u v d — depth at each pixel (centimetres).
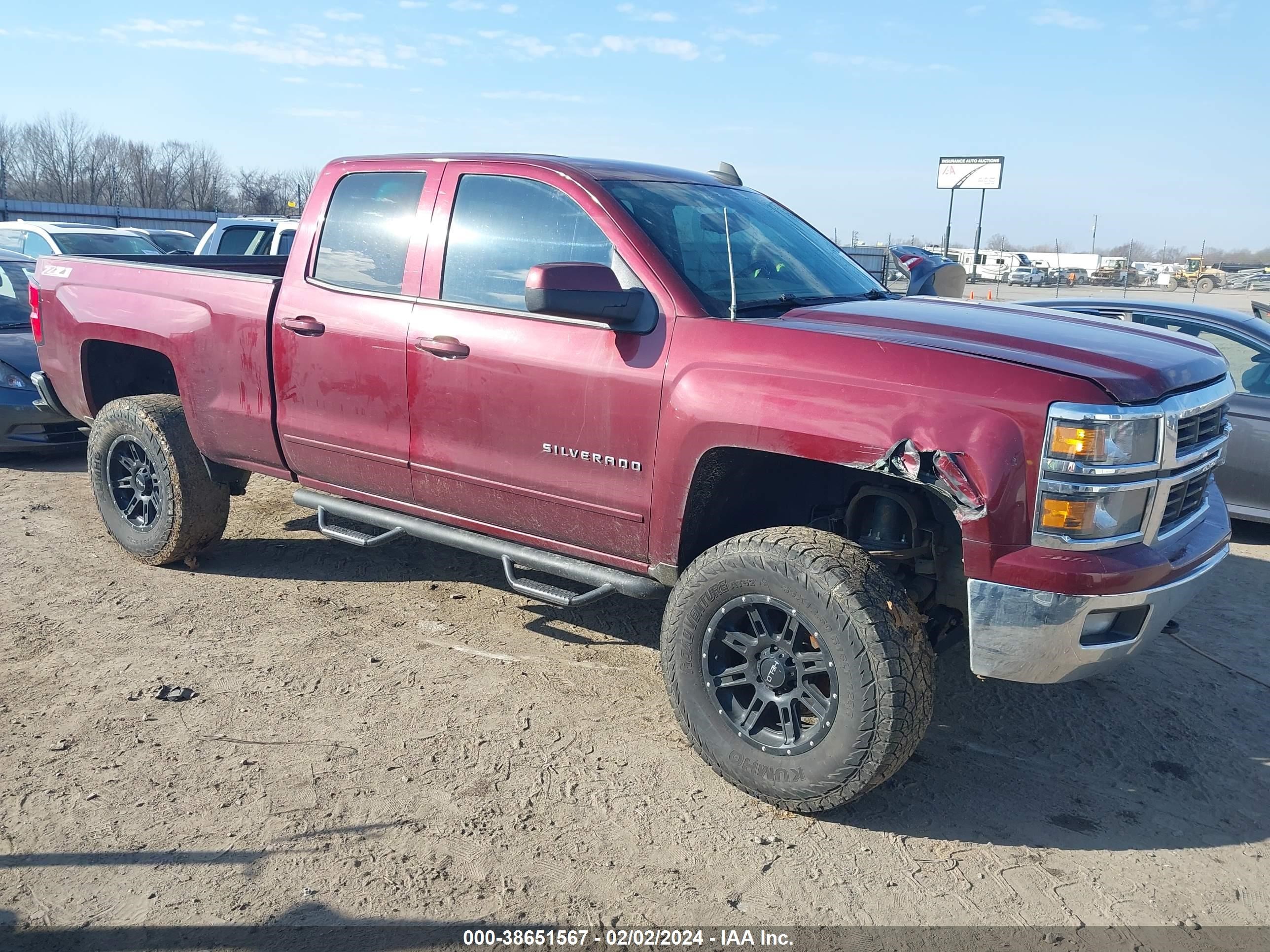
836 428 304
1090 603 289
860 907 282
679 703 344
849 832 319
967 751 372
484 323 388
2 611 475
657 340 348
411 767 348
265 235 1334
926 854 308
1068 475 286
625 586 370
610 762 356
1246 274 5384
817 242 458
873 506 341
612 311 339
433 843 305
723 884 291
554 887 287
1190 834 322
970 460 289
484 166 406
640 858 302
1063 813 333
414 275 415
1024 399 289
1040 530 289
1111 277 5650
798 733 322
